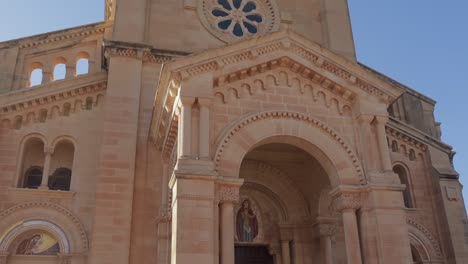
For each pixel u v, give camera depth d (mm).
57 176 23062
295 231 22172
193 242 14648
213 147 16531
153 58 24953
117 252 20219
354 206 17141
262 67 18312
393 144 27078
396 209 17000
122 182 21469
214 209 15523
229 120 17250
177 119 17531
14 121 22594
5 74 26547
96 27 28938
